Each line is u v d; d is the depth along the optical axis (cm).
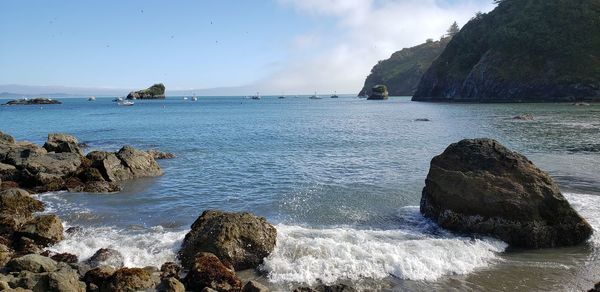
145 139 4800
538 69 12056
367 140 4459
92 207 1931
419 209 1827
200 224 1398
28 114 10450
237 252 1240
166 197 2117
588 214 1653
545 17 13175
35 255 1156
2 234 1475
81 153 2927
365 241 1405
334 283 1136
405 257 1244
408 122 6912
